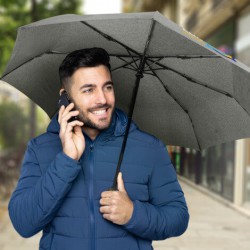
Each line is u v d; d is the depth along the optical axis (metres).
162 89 2.29
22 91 2.34
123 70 2.30
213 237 6.77
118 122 2.07
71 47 2.12
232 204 9.15
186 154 2.56
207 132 2.30
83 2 15.39
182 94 2.25
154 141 2.15
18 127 24.27
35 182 2.03
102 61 1.94
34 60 2.21
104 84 1.94
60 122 1.95
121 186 1.97
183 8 16.27
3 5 14.96
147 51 2.04
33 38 1.99
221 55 1.87
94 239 1.96
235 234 6.98
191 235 6.84
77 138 1.93
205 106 2.23
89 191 2.00
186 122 2.34
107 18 1.74
